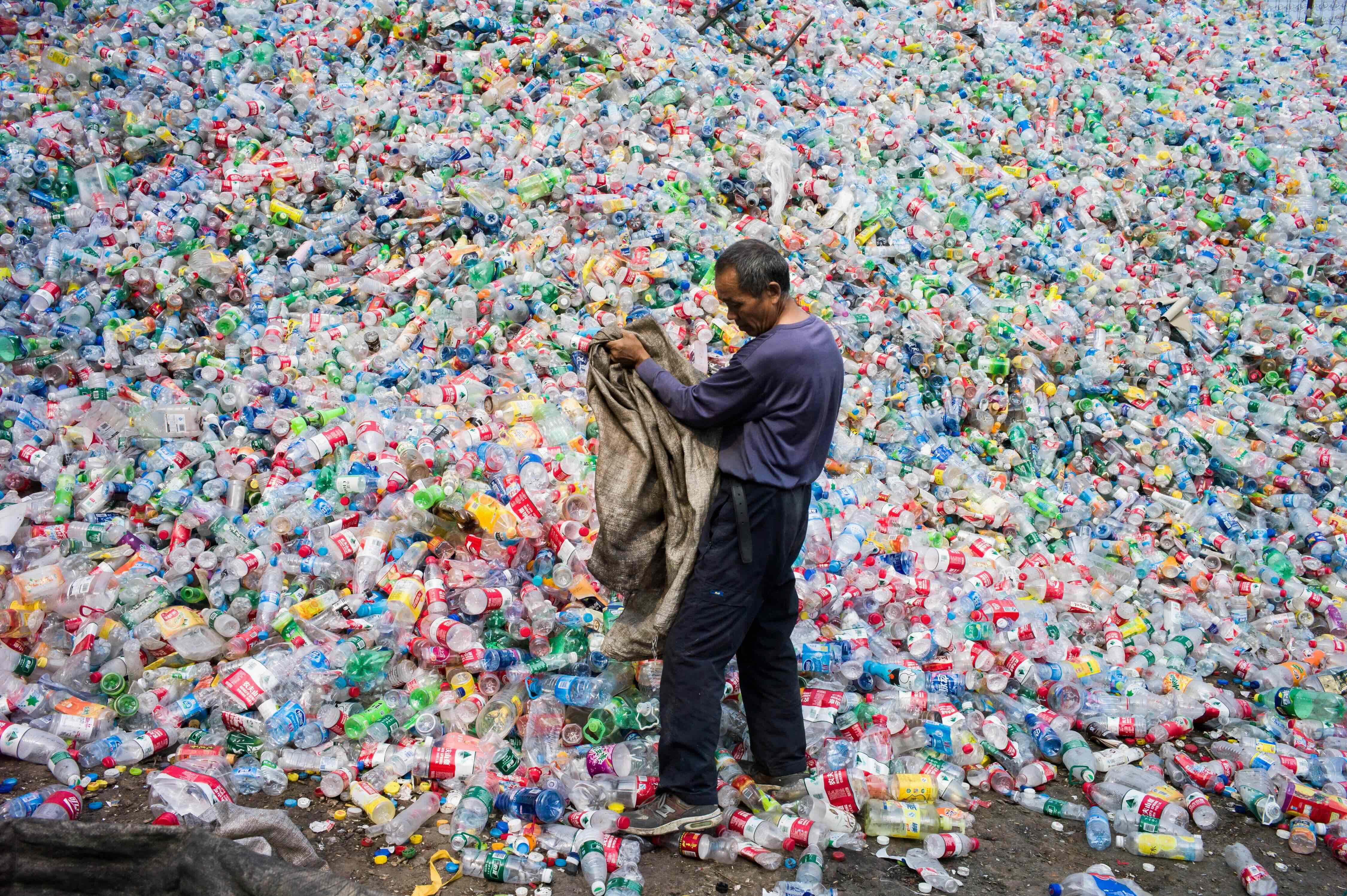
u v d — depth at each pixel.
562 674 3.55
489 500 3.84
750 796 3.21
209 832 2.56
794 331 2.91
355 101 6.66
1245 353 6.48
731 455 2.92
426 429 4.28
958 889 2.89
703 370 4.97
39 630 3.63
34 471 4.27
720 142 6.80
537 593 3.70
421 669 3.53
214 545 4.02
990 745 3.56
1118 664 4.13
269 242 5.72
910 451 5.11
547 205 6.04
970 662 3.85
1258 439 5.87
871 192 6.60
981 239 6.49
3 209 5.58
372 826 2.98
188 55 6.88
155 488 4.16
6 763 3.15
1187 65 10.89
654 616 3.03
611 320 5.21
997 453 5.34
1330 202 8.37
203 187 5.95
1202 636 4.41
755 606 2.99
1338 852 3.18
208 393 4.62
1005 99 8.70
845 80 8.30
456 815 3.02
